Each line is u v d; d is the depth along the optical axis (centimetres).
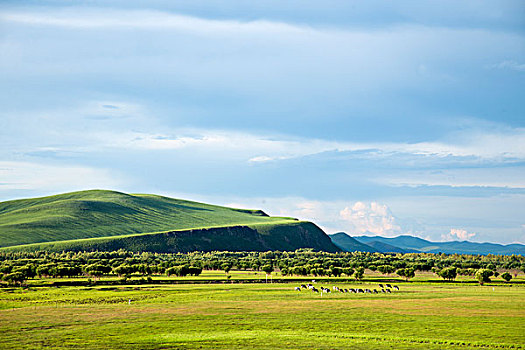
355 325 8256
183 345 6788
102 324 8319
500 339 7156
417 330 7825
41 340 7100
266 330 7838
